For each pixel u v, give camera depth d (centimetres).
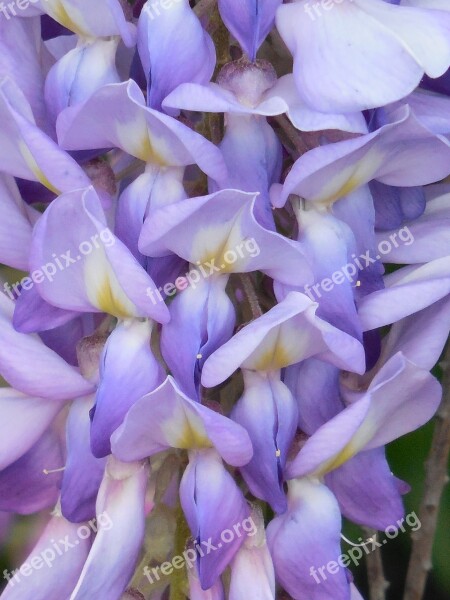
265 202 16
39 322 16
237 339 15
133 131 16
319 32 15
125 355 16
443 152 16
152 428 16
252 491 16
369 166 16
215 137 16
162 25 15
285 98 16
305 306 15
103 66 16
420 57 15
